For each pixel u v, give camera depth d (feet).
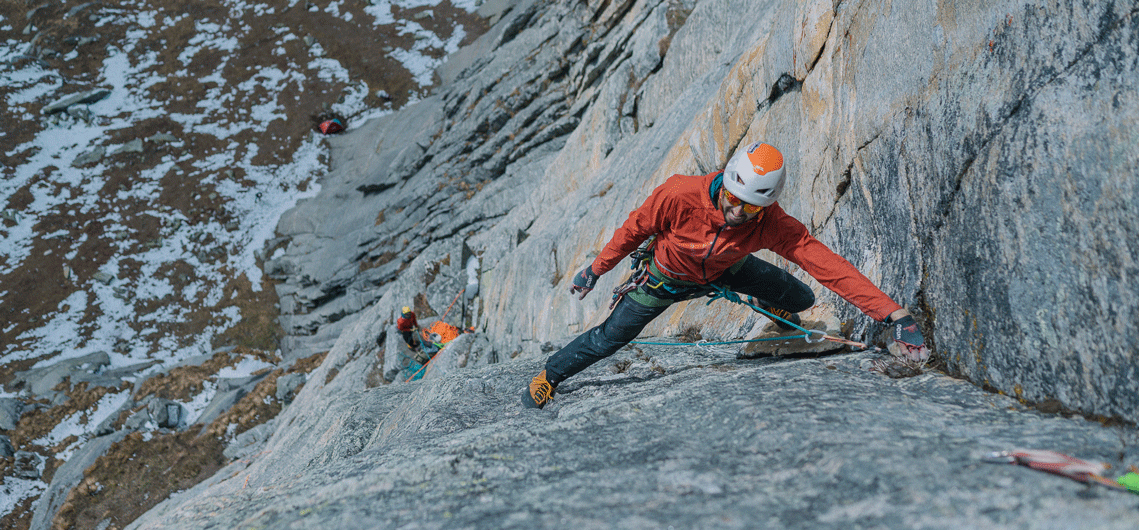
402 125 76.79
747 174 7.41
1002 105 7.88
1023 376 6.98
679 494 5.42
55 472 45.52
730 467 5.93
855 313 10.60
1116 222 6.14
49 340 61.05
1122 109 6.29
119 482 43.27
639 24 46.24
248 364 58.34
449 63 86.43
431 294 41.86
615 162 32.63
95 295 65.36
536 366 14.85
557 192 39.45
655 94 33.55
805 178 14.15
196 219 73.05
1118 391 5.92
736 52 26.81
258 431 46.24
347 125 82.33
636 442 7.32
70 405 51.88
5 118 81.87
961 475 4.86
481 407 12.57
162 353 60.54
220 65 90.63
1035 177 7.14
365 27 93.81
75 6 96.89
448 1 95.76
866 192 11.24
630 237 9.03
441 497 6.21
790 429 6.53
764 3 26.76
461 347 33.76
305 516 6.40
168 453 45.16
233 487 19.70
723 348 13.20
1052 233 6.83
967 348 7.91
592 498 5.56
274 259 67.72
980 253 7.91
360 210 68.49
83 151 79.82
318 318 60.34
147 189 76.02
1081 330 6.37
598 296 23.50
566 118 53.06
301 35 94.02
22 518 42.86
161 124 83.25
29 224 71.67
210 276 67.97
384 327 41.81
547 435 8.08
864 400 7.44
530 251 31.68
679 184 8.27
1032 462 4.86
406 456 8.23
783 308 10.05
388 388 20.34
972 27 8.68
